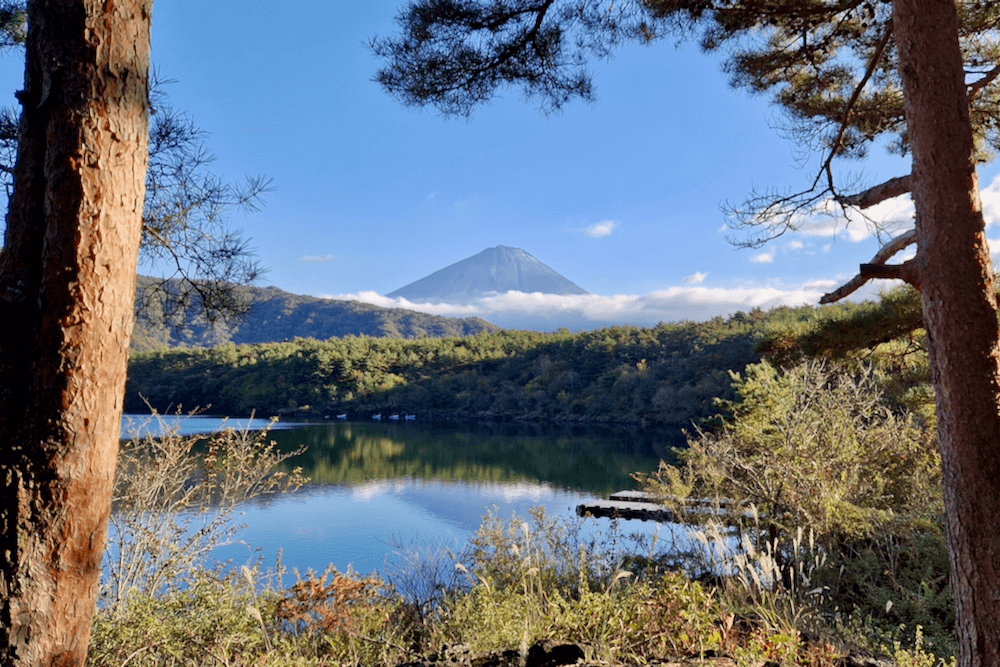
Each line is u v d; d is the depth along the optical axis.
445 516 16.98
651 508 8.88
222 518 4.02
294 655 3.09
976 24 4.95
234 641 2.86
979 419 2.54
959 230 2.64
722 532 4.90
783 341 7.05
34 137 1.71
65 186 1.65
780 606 3.46
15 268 1.66
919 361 7.20
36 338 1.62
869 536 5.16
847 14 5.02
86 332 1.64
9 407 1.60
